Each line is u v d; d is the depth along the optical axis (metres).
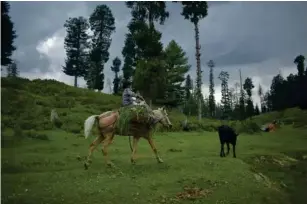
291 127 13.45
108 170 10.20
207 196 8.55
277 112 14.00
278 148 12.56
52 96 23.78
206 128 17.55
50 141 14.27
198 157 12.23
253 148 12.80
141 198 8.11
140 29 19.09
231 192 8.92
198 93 16.50
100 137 11.13
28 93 19.86
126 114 11.02
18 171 9.60
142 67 17.64
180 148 14.23
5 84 16.72
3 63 11.91
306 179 10.00
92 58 17.44
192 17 15.08
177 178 9.53
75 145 14.12
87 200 7.82
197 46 15.19
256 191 9.19
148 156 12.70
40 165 10.39
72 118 19.66
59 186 8.54
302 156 11.71
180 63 17.19
